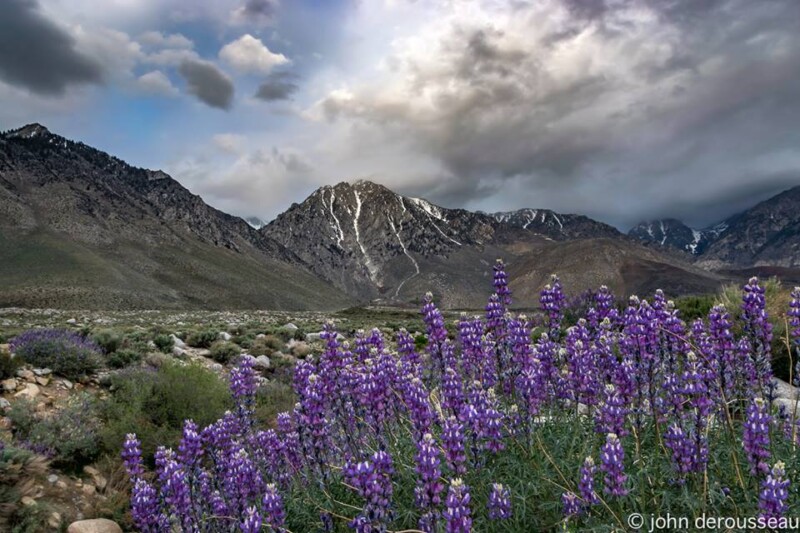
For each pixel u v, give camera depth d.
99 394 13.52
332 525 5.85
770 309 13.59
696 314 17.02
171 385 13.08
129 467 7.43
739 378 6.87
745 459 5.82
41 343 14.49
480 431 5.47
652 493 5.45
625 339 6.71
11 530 7.80
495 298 7.36
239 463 6.78
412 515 5.55
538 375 6.80
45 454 9.74
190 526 6.50
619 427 5.60
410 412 6.07
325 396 6.92
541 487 5.63
